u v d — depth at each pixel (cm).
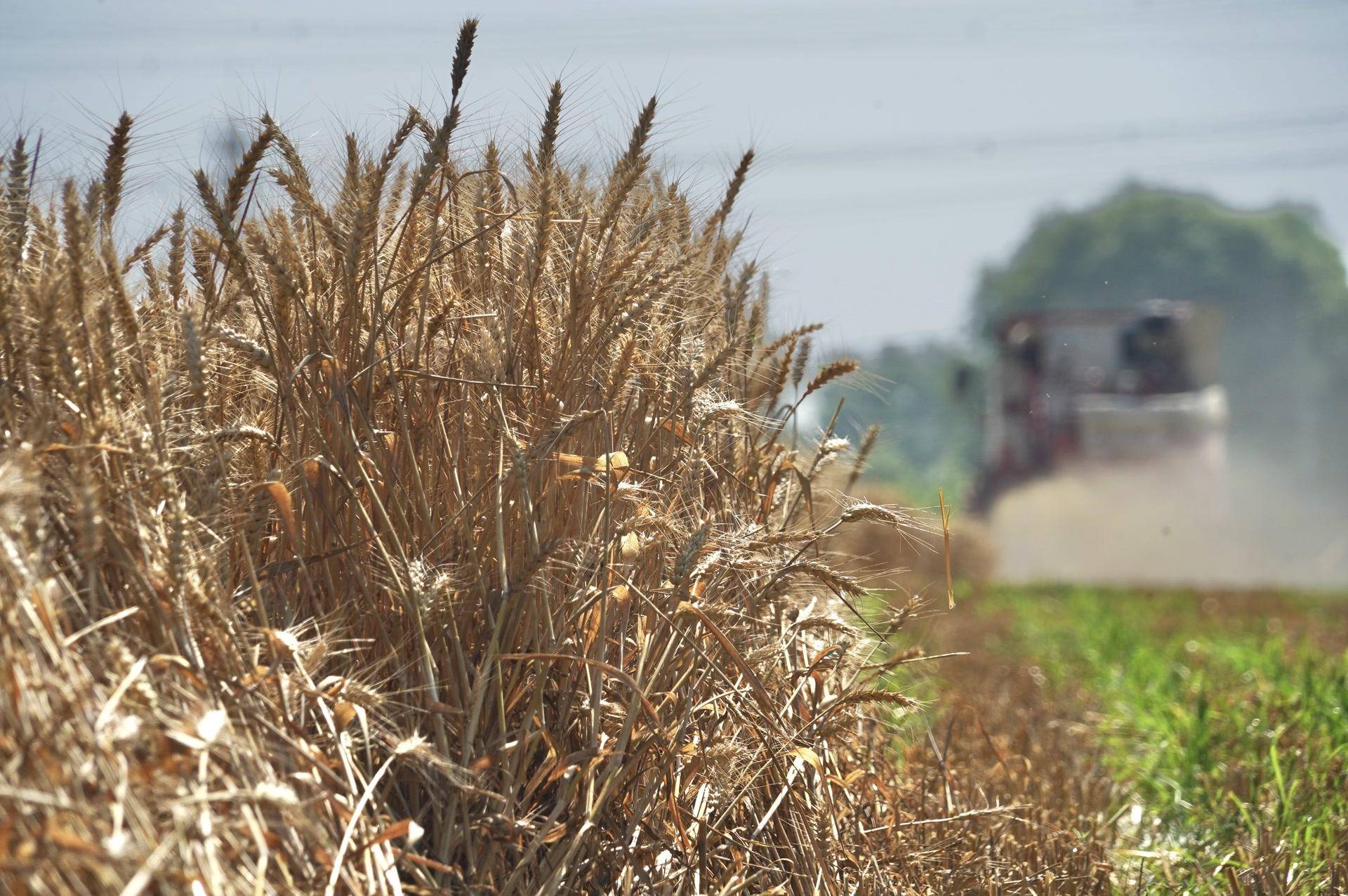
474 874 902
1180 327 8994
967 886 1152
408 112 1039
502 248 1094
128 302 955
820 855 1050
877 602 1449
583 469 998
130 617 854
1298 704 1995
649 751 1021
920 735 1655
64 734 715
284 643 877
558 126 1060
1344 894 1266
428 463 1051
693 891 1003
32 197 998
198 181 966
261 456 1029
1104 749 2147
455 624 953
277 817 797
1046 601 5319
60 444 877
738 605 1150
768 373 1342
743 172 1291
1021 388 9150
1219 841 1498
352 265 978
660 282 1110
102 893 667
